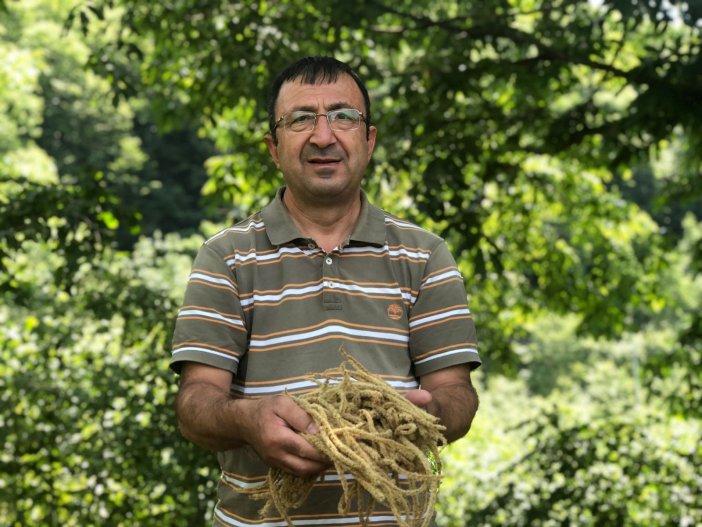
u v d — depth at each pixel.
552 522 7.01
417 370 2.42
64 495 6.17
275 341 2.30
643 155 7.82
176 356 2.28
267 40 7.21
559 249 10.28
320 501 2.24
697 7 6.07
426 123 7.70
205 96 7.45
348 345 2.29
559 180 10.20
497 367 10.20
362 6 7.24
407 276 2.39
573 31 7.26
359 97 2.41
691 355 8.80
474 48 7.89
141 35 7.93
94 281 6.31
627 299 10.32
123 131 28.20
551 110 8.49
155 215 28.00
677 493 6.91
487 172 8.23
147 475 6.10
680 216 28.36
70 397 6.08
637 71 6.80
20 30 23.42
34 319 6.39
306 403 2.05
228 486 2.35
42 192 5.93
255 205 8.66
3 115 19.73
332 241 2.40
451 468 8.52
